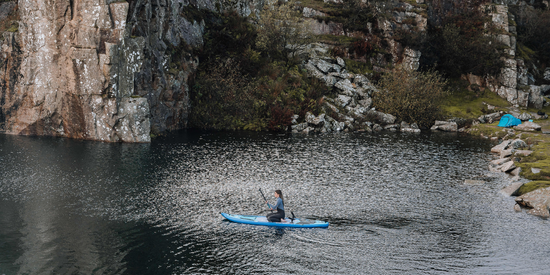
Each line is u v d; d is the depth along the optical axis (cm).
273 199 1958
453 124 4225
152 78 3347
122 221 1633
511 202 1995
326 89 4409
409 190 2147
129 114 3033
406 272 1297
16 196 1862
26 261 1294
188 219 1678
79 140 3064
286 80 4253
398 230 1627
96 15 2905
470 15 5403
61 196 1880
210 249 1426
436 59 5022
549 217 1794
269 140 3369
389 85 4422
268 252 1418
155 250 1402
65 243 1427
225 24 4488
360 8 5122
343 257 1393
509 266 1348
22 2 3080
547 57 5628
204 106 3906
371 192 2102
